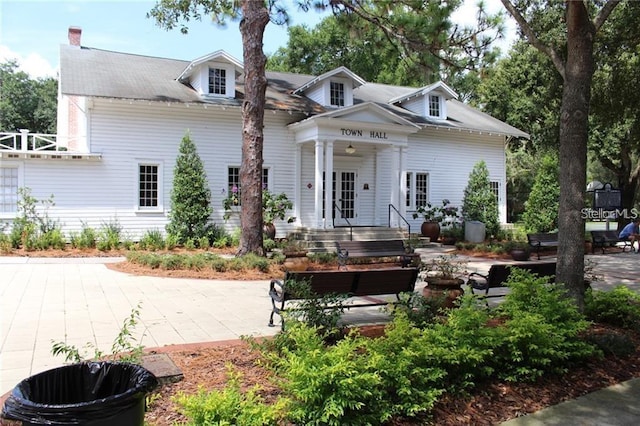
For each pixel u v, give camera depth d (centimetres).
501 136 2445
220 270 1138
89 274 1090
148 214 1680
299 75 2462
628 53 1741
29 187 1529
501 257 1642
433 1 1245
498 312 568
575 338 535
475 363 437
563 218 675
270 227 1759
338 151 2047
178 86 1834
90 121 1586
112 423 231
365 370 383
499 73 3027
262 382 424
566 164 674
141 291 904
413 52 1389
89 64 1828
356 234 1791
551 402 438
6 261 1261
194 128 1739
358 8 1416
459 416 399
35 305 767
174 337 596
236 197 1806
